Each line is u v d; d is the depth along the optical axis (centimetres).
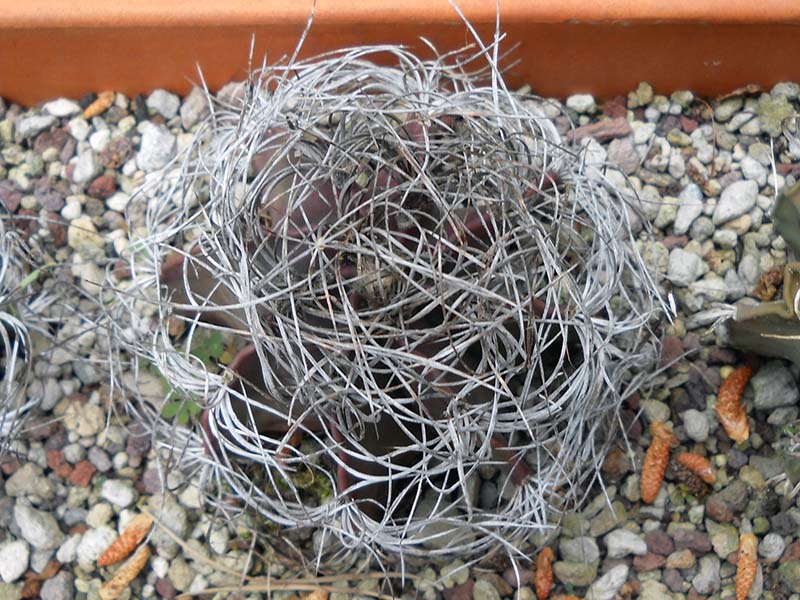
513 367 27
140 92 36
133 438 32
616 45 34
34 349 33
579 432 28
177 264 29
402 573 28
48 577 31
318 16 33
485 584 31
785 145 34
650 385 32
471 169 28
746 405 32
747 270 33
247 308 26
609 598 31
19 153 36
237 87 34
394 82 32
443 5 33
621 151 34
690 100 35
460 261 26
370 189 28
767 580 31
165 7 33
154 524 31
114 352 33
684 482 31
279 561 31
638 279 31
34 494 32
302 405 28
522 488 29
